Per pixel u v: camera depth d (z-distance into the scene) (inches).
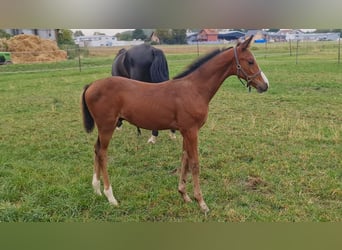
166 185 166.4
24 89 379.6
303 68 468.1
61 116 282.0
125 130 255.0
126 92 145.9
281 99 323.3
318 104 303.0
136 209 146.9
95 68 507.8
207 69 146.4
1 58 558.9
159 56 216.8
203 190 161.5
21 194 156.1
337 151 200.5
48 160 195.6
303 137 222.8
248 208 146.9
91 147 216.4
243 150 205.5
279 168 181.6
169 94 144.6
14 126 255.6
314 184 162.9
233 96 339.9
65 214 142.3
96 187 154.3
